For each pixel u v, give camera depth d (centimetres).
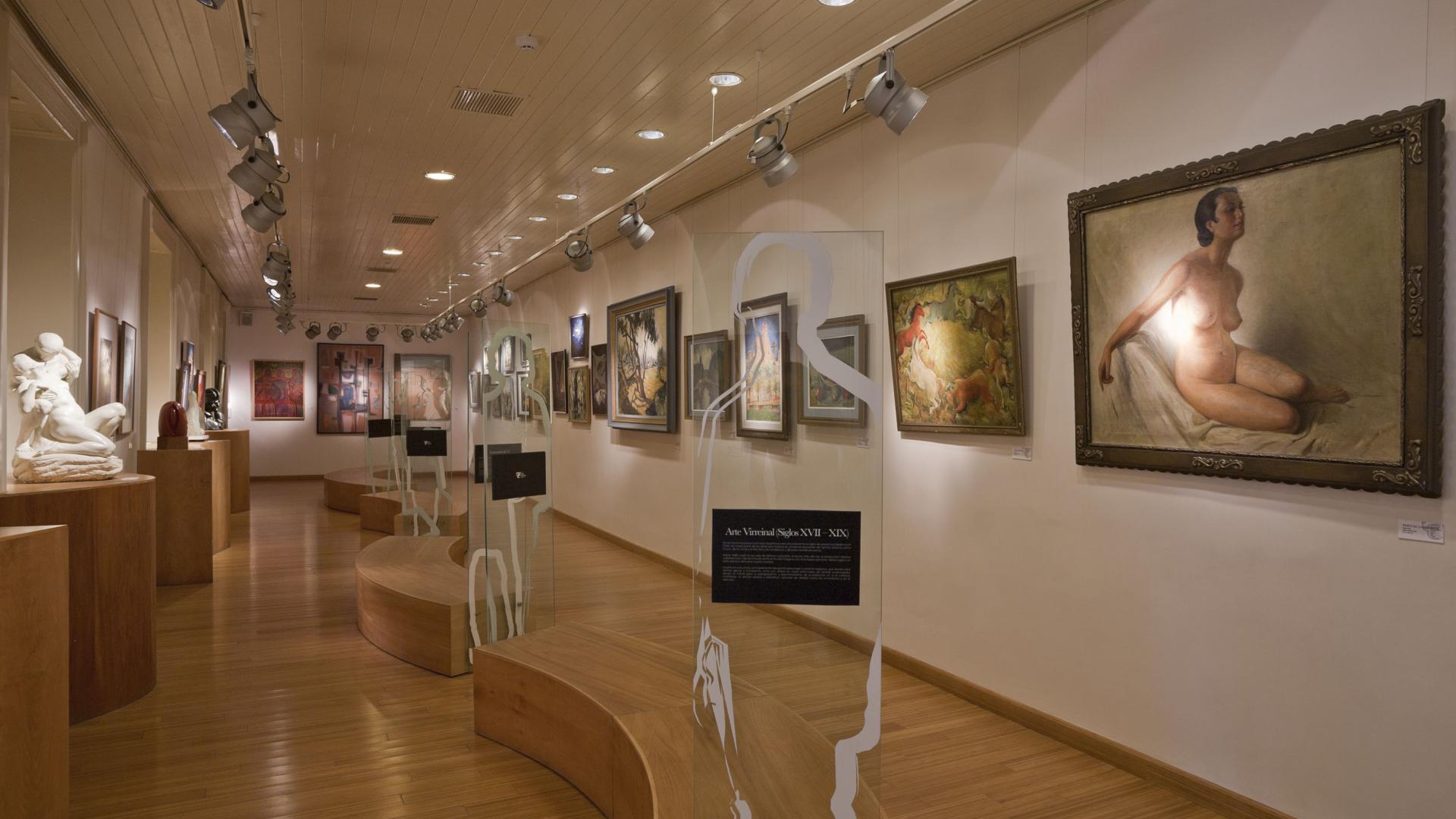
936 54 518
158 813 375
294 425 1983
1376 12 327
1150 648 415
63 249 583
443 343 2108
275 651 625
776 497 299
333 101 614
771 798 300
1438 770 309
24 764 321
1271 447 356
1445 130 306
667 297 949
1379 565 327
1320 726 345
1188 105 398
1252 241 361
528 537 593
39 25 494
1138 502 423
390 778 416
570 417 1331
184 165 784
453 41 514
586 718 402
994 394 504
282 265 923
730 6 466
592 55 532
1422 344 306
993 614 512
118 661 504
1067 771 421
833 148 671
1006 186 503
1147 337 407
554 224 1034
